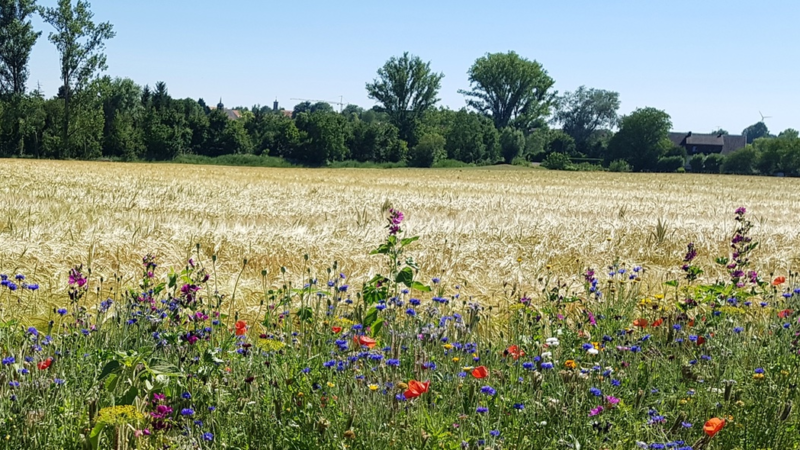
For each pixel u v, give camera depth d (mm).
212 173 52812
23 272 9641
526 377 4766
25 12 75750
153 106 90250
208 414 4062
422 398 4238
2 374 4145
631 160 110750
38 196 22062
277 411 3988
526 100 121875
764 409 4391
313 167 90562
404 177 58938
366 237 14555
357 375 4379
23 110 75312
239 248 12406
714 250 15344
